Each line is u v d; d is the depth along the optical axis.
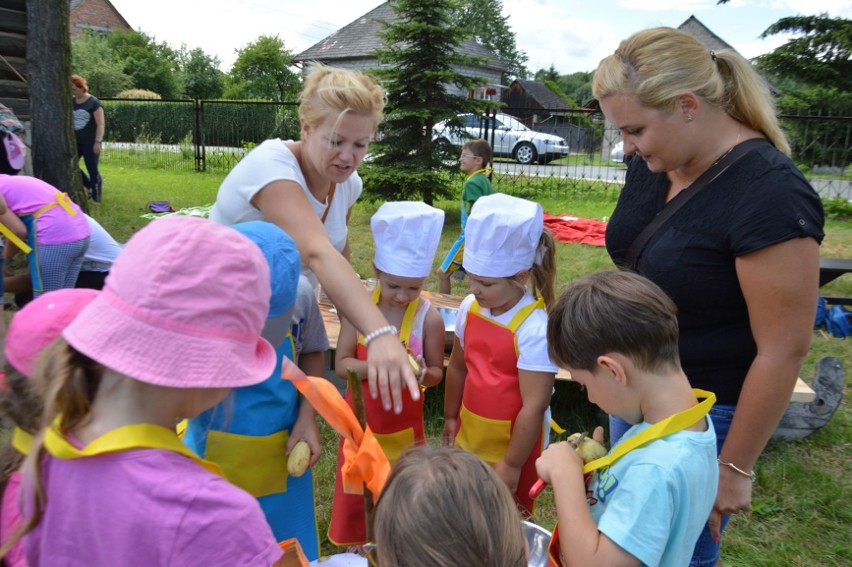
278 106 18.83
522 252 2.24
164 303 1.09
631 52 1.70
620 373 1.45
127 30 50.78
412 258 2.36
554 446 1.64
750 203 1.63
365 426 1.63
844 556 2.93
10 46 7.59
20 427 1.34
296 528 2.00
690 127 1.69
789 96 20.94
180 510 1.11
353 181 2.58
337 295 1.87
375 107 2.13
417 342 2.54
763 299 1.62
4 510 1.32
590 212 12.39
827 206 12.38
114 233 8.40
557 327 1.55
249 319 1.18
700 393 1.67
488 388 2.35
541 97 43.66
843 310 6.09
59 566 1.16
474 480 1.15
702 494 1.43
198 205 11.27
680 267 1.77
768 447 3.80
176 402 1.15
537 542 1.76
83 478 1.13
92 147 10.20
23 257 5.19
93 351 1.08
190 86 44.09
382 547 1.15
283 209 2.06
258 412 1.82
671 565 1.41
